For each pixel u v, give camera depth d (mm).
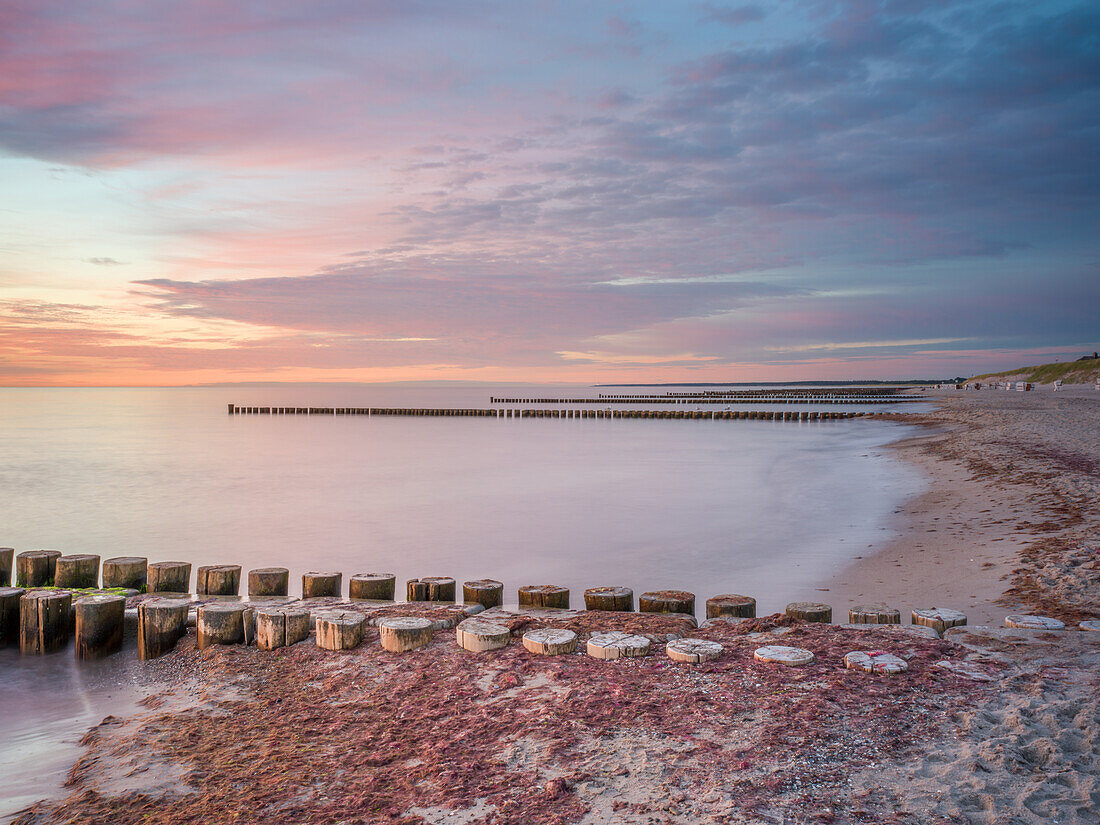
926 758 4422
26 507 20969
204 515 19391
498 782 4379
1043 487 16547
